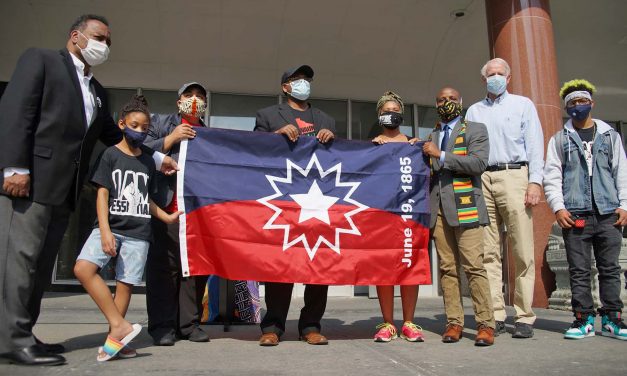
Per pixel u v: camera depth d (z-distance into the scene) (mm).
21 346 2881
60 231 3354
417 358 3164
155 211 3566
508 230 4312
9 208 2943
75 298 7594
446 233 4051
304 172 4000
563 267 6184
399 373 2734
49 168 3043
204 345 3645
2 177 2943
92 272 3062
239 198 3840
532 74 6629
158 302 3740
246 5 8086
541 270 6539
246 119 8992
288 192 3932
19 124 2908
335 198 3994
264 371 2756
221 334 4297
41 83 3049
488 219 3977
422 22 8672
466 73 9461
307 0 8133
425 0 8352
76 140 3209
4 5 7719
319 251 3865
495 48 6941
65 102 3145
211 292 5078
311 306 3898
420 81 9422
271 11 8227
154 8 7977
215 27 8297
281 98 9133
